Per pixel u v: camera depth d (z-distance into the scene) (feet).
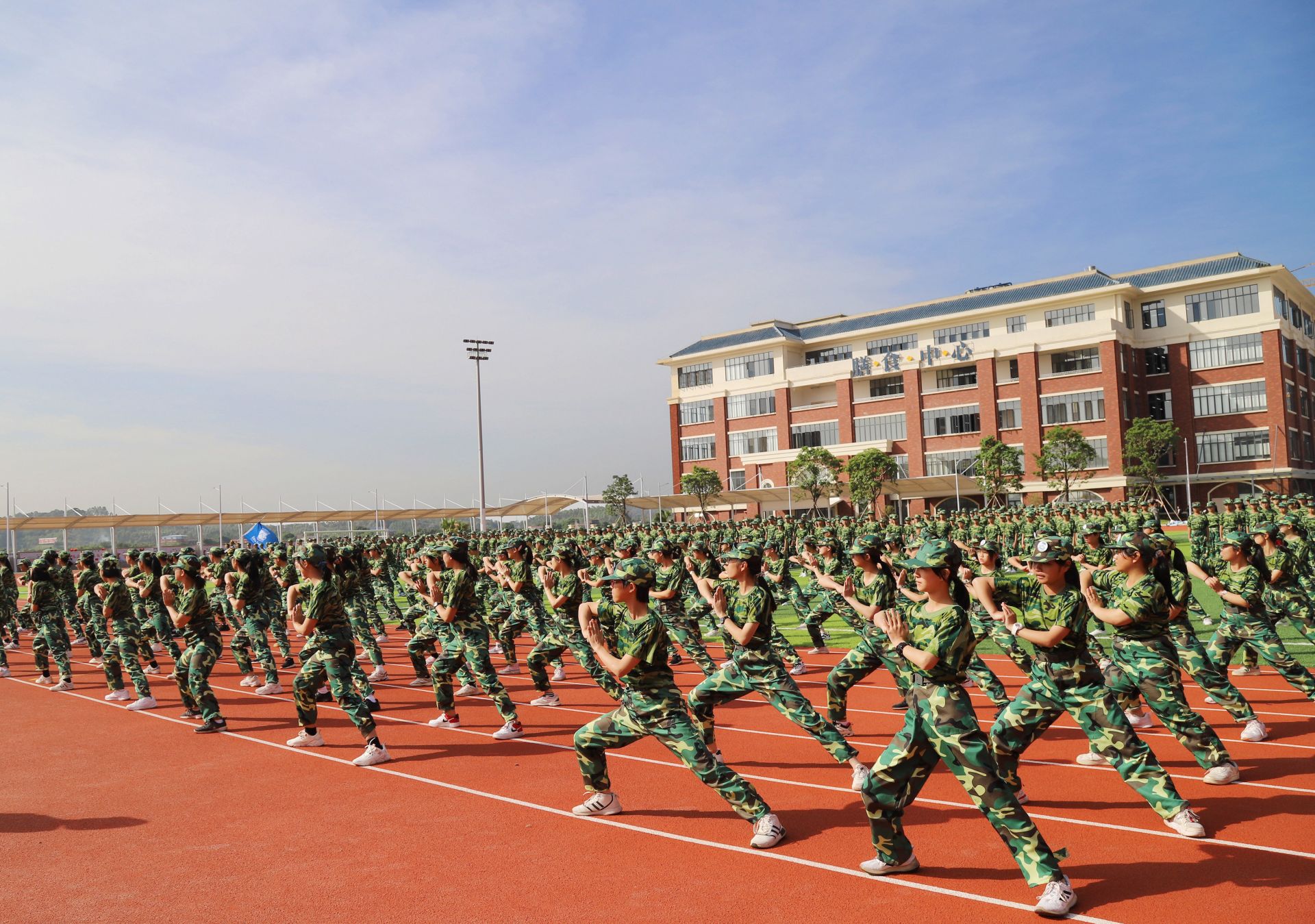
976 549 31.37
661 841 21.07
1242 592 30.22
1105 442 189.67
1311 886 17.10
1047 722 21.04
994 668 42.57
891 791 17.75
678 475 261.03
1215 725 29.94
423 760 29.71
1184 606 26.96
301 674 30.42
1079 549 34.68
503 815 23.48
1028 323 203.72
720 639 55.77
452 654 33.63
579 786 26.07
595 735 22.22
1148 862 18.61
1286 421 184.03
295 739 32.04
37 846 22.11
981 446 190.49
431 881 19.15
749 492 227.61
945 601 17.19
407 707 39.19
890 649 27.50
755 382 244.83
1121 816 21.56
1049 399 198.08
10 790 27.32
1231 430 189.57
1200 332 194.29
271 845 21.81
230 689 45.27
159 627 39.86
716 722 34.17
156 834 22.88
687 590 49.21
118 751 32.30
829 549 44.45
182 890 19.13
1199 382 194.59
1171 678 23.44
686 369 261.65
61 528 154.40
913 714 17.40
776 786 25.38
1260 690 35.53
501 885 18.76
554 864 19.84
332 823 23.34
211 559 59.41
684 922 16.66
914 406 216.95
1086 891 17.34
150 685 47.29
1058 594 20.06
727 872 19.03
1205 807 21.68
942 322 215.10
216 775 28.55
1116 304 193.57
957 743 16.75
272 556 49.70
